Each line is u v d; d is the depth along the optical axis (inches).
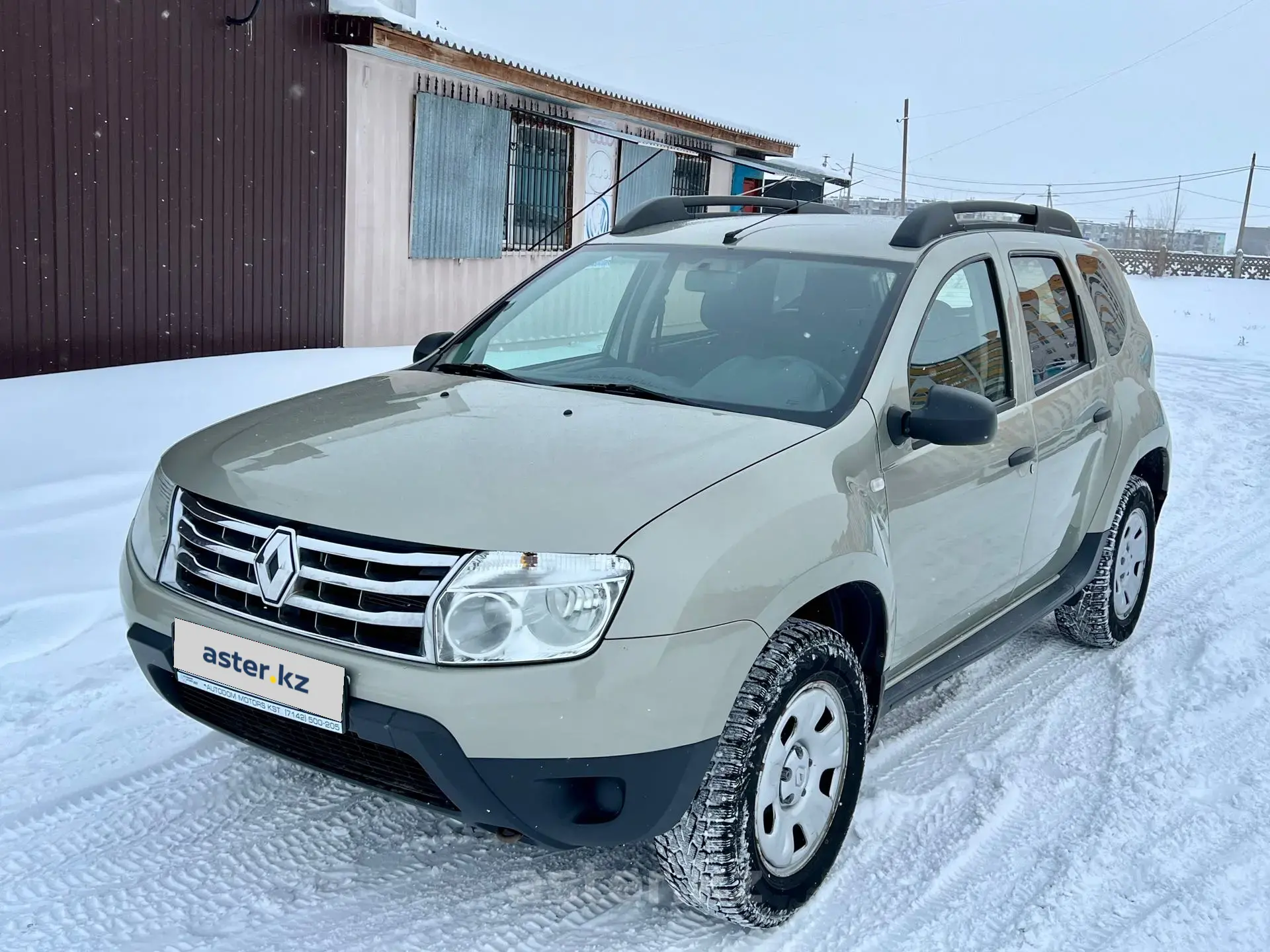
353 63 408.5
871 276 141.4
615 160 597.9
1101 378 179.6
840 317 135.8
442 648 93.8
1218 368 649.0
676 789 97.7
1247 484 330.0
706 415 122.4
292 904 112.0
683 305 145.3
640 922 112.6
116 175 328.5
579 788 98.3
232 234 369.4
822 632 111.2
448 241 473.7
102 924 106.6
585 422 118.4
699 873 103.1
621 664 93.7
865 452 120.4
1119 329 194.5
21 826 121.3
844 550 111.0
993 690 175.6
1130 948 110.7
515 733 92.8
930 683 138.2
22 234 305.6
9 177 299.9
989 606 154.7
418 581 94.9
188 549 107.7
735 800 101.7
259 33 367.6
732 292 145.2
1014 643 197.0
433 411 123.6
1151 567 206.2
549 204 545.6
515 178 516.1
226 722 110.3
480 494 100.1
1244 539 269.1
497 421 118.7
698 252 155.3
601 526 96.7
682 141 660.7
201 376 334.0
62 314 319.0
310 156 395.5
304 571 99.2
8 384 300.5
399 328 455.8
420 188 451.2
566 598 93.9
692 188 694.5
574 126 523.2
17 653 159.2
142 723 144.9
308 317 406.3
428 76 446.3
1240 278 1726.1
